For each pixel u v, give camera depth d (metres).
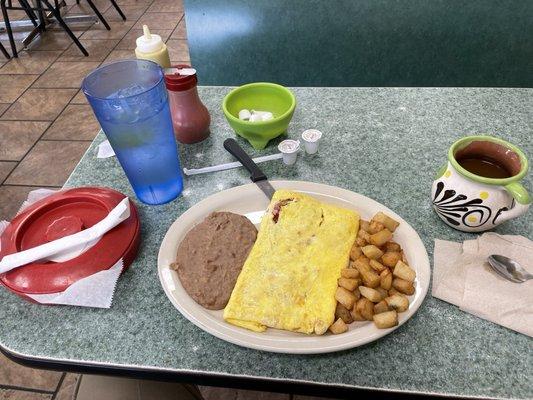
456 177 0.63
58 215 0.71
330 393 0.52
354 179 0.78
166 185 0.73
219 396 1.20
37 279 0.60
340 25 1.23
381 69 1.30
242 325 0.55
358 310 0.54
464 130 0.87
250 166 0.78
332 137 0.88
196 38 1.29
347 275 0.58
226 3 1.21
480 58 1.24
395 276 0.57
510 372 0.51
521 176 0.59
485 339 0.54
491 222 0.63
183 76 0.79
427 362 0.53
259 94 0.89
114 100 0.59
